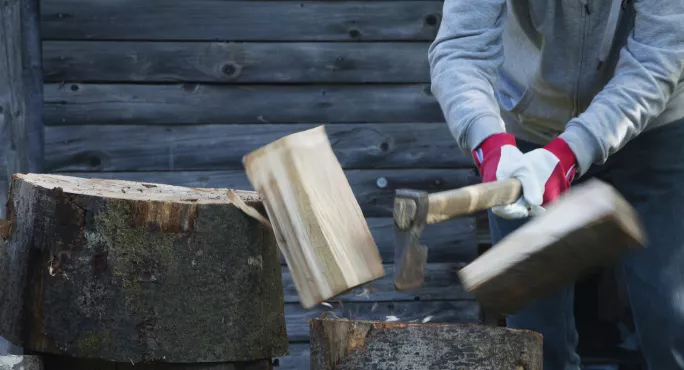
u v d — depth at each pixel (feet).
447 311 14.60
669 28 7.35
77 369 7.41
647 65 7.35
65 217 7.04
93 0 13.82
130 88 13.99
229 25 14.08
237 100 14.20
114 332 6.97
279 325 7.52
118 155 14.02
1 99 13.26
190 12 13.99
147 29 13.94
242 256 7.12
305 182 6.72
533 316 9.09
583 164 7.13
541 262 6.59
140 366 7.18
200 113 14.12
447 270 14.62
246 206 7.05
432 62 7.95
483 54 7.67
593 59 8.04
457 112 7.42
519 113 8.80
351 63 14.32
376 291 14.42
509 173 6.78
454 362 6.58
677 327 8.31
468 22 7.76
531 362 6.59
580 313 16.83
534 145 9.17
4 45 13.24
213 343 7.06
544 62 8.20
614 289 16.26
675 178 8.36
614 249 6.64
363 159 14.44
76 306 7.03
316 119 14.35
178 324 6.98
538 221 6.56
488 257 6.62
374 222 14.47
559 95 8.37
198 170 14.20
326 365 6.82
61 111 13.83
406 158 14.51
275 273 7.45
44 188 7.13
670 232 8.40
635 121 7.29
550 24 7.97
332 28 14.25
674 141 8.30
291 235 6.73
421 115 14.51
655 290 8.39
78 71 13.83
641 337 8.65
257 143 14.28
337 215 6.73
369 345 6.69
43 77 13.75
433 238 14.67
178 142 14.14
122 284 6.95
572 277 6.79
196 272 6.98
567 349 9.36
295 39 14.20
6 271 7.52
